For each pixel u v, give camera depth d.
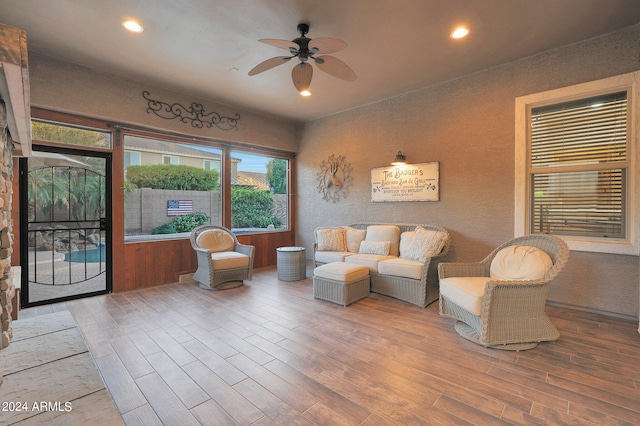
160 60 3.51
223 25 2.82
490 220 3.79
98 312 3.30
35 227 3.51
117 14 2.64
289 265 4.66
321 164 5.77
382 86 4.29
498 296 2.40
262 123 5.57
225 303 3.61
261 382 1.99
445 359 2.28
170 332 2.78
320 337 2.67
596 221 3.22
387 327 2.89
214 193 5.15
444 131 4.17
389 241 4.32
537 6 2.55
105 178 3.98
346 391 1.89
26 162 3.45
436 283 3.68
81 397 1.84
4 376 2.06
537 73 3.42
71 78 3.56
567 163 3.36
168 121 4.36
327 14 2.65
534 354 2.34
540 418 1.63
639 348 2.41
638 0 2.48
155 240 4.40
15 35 1.47
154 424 1.62
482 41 3.12
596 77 3.09
